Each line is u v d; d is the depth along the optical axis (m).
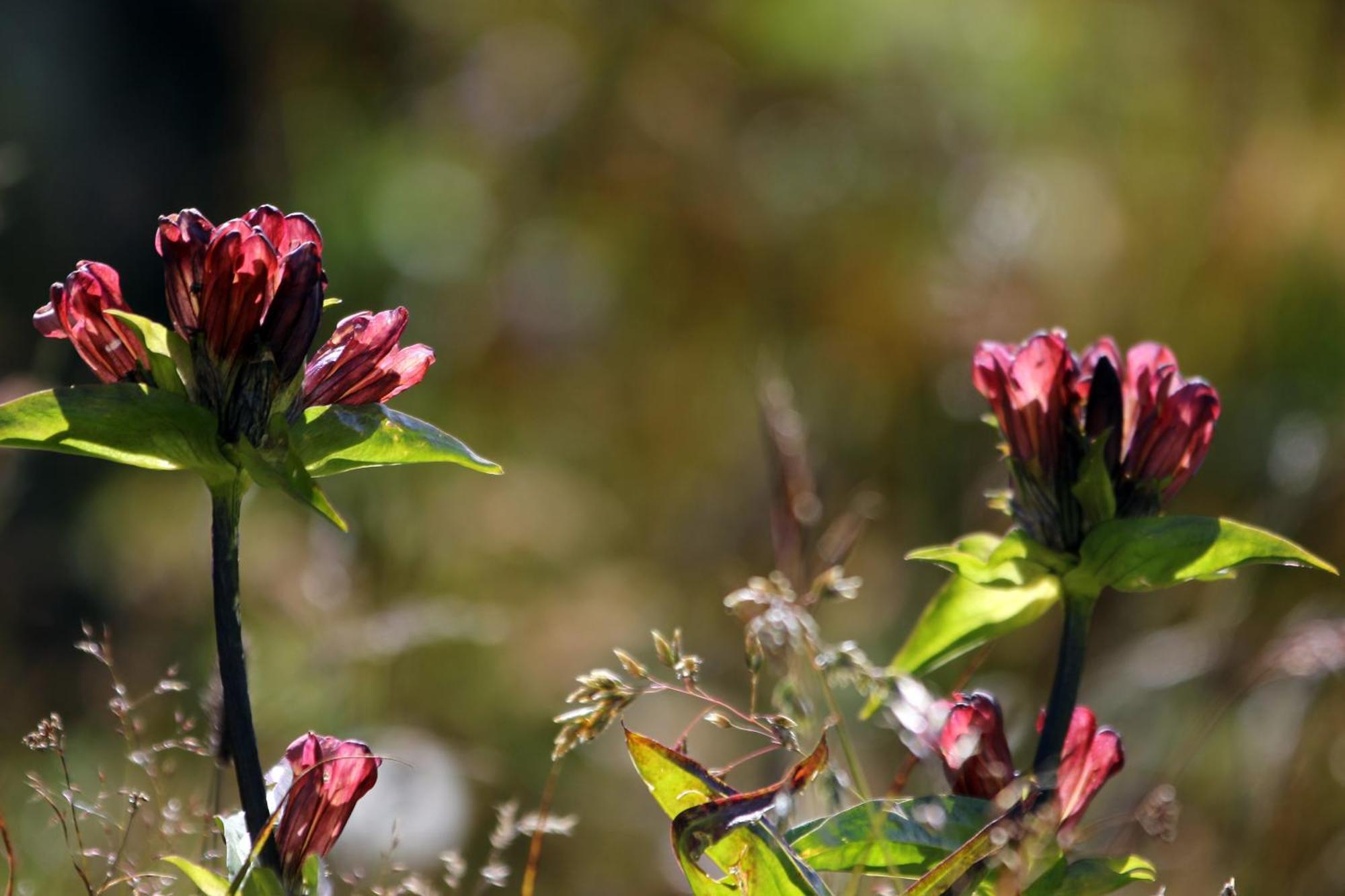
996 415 2.76
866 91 10.42
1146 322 8.99
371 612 6.38
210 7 10.91
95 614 7.82
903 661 2.97
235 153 11.38
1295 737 5.29
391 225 11.01
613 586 8.65
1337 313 8.40
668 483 9.88
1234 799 5.38
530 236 10.75
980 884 2.44
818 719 2.91
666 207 10.61
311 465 2.46
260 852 2.28
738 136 10.66
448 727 6.79
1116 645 6.71
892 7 10.27
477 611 7.23
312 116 11.65
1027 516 2.71
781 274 10.16
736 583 8.72
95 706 6.49
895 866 2.45
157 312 10.81
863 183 10.11
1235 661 5.79
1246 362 8.53
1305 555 2.52
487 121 11.11
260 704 5.73
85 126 10.48
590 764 7.05
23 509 8.41
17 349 8.73
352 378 2.49
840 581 2.97
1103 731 2.63
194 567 8.03
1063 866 2.44
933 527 8.41
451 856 3.02
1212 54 9.55
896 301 9.44
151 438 2.29
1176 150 9.54
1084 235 9.31
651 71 10.86
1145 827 3.05
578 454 10.03
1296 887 4.96
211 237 2.35
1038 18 10.09
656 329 10.46
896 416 8.92
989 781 2.48
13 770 5.52
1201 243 9.00
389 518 7.86
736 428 9.83
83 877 2.65
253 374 2.31
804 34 10.41
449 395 10.18
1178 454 2.70
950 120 10.17
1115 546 2.60
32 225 10.11
